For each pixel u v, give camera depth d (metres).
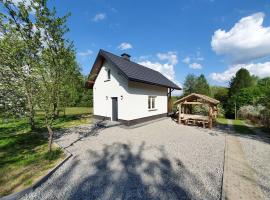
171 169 5.84
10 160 6.29
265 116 14.73
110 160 6.57
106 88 15.52
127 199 4.18
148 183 4.92
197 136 10.73
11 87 7.71
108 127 13.09
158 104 18.55
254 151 7.86
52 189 4.55
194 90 32.00
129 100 13.59
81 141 9.21
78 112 26.62
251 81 30.03
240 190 4.56
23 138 9.66
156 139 9.78
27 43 5.71
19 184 4.59
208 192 4.50
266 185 4.85
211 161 6.57
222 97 30.77
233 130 13.15
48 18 5.68
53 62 6.02
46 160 6.20
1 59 6.10
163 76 23.14
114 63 13.26
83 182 4.93
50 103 6.52
